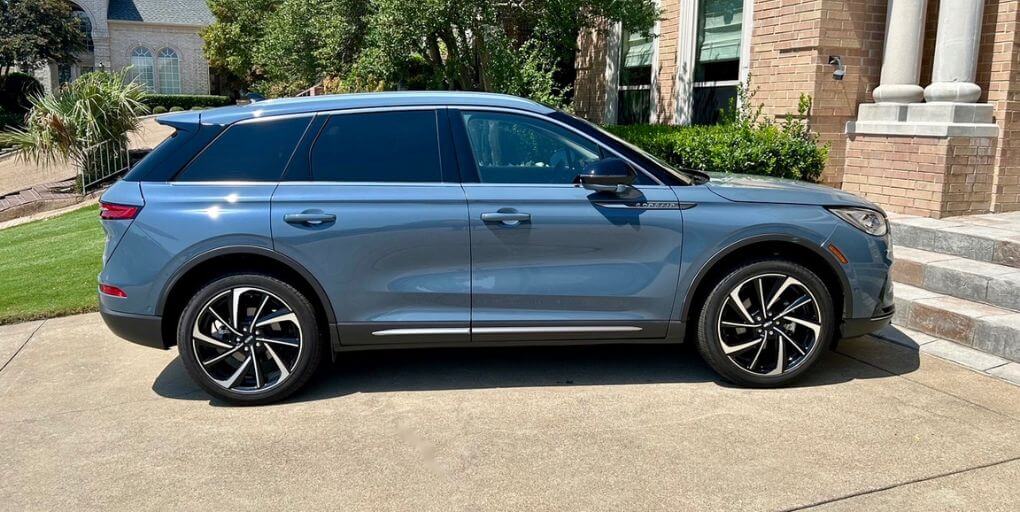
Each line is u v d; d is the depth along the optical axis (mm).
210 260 4184
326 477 3453
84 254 8484
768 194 4387
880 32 7891
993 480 3322
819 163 7730
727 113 9297
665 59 10383
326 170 4270
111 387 4676
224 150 4270
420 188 4238
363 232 4148
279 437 3881
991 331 4883
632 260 4293
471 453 3654
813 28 7711
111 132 14125
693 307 4461
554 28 9164
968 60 6887
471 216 4188
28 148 13820
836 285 4465
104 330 5918
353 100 4398
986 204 7031
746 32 8875
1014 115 6934
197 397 4480
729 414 4062
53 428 4066
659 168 4406
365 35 9773
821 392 4359
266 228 4109
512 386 4531
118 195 4184
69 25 35562
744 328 4375
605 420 4012
